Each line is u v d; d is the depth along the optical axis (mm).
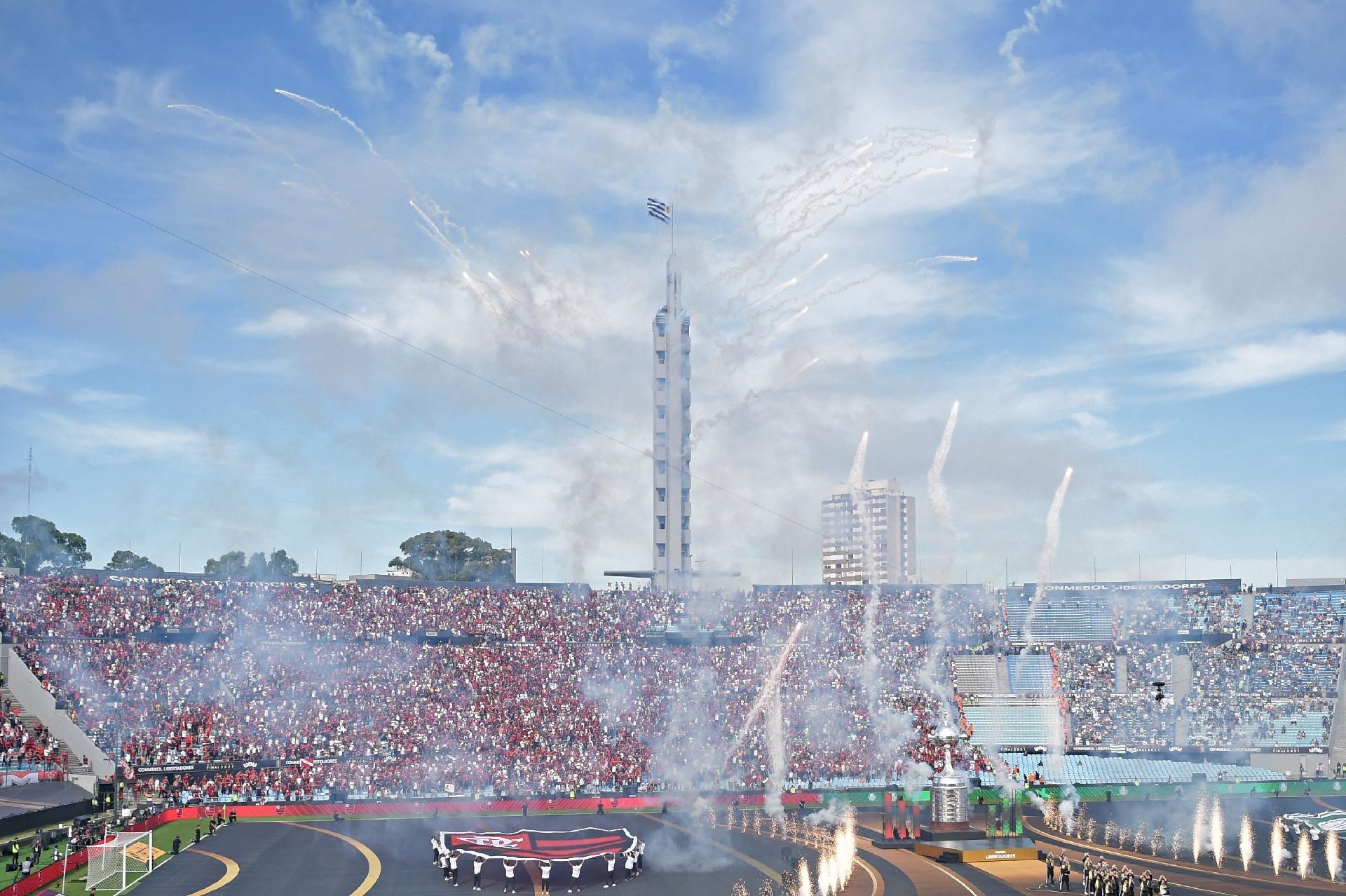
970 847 94688
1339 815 108375
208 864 90062
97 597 143125
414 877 85562
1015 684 163000
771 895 79625
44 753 112438
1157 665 165750
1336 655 165375
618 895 80312
